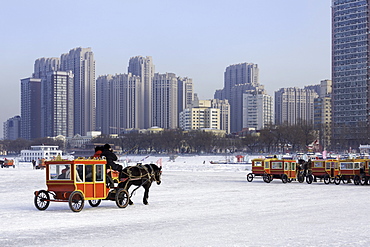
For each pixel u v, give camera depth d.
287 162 71.00
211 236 23.20
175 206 37.59
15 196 48.50
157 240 22.19
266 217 30.39
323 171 70.62
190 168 146.00
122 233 24.27
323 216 30.83
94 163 35.50
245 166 157.12
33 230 25.31
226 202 40.75
